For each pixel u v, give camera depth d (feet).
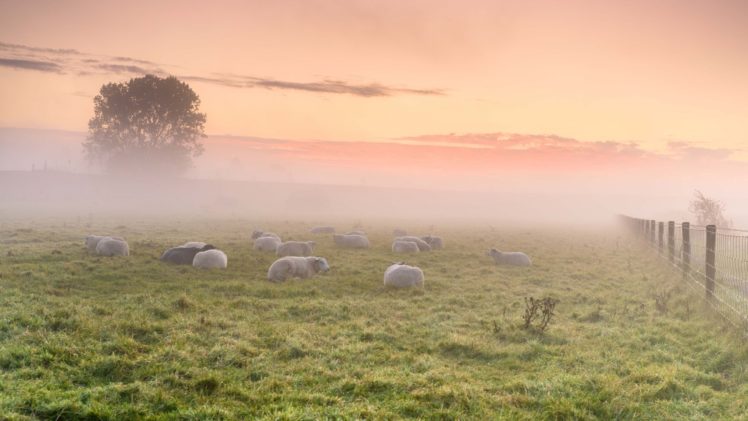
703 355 37.55
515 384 31.27
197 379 30.09
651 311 51.70
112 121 308.40
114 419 25.08
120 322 40.47
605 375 32.63
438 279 68.33
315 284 62.95
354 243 104.73
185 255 75.61
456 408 27.71
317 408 26.71
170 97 309.22
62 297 50.62
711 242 53.98
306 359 35.12
